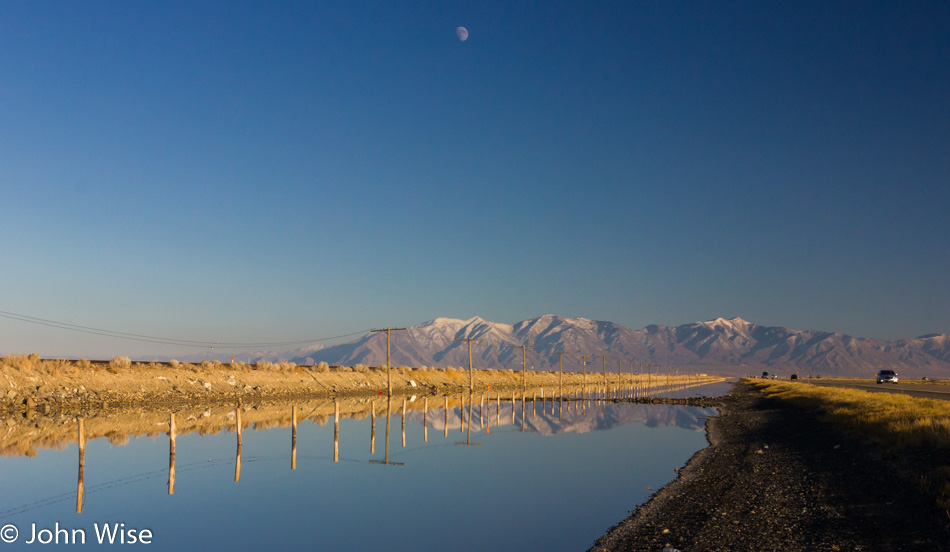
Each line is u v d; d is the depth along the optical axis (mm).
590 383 198250
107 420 50406
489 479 29391
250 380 87125
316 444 40344
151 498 25406
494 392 121125
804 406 54531
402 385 117438
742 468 28000
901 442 24766
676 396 115750
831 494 20500
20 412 54125
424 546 18953
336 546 19109
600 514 22094
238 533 20656
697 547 16438
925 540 14852
